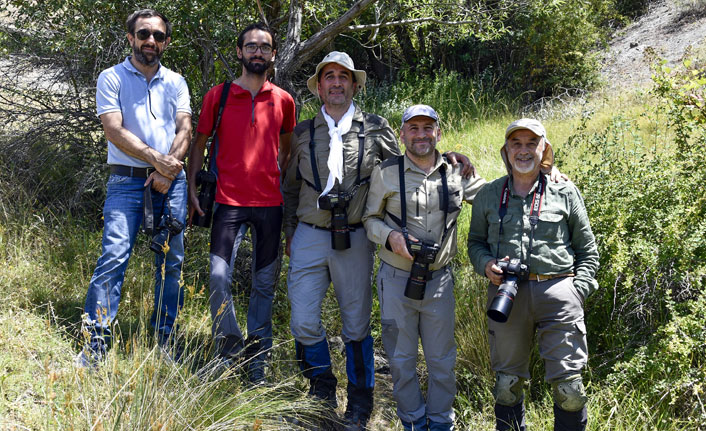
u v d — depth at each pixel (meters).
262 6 5.40
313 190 3.63
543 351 3.25
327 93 3.59
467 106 10.85
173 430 2.72
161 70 3.70
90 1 4.85
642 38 12.53
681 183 4.16
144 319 3.96
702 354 3.65
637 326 4.04
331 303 4.83
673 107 4.54
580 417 3.23
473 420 3.75
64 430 2.54
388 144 3.69
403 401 3.49
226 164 3.67
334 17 6.66
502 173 6.55
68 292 4.24
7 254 4.50
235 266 5.00
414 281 3.28
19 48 5.40
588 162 4.58
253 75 3.65
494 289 3.33
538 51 11.88
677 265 3.95
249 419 3.10
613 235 3.99
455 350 3.51
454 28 6.57
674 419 3.50
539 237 3.20
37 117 5.55
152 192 3.67
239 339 3.64
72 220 5.14
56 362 3.32
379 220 3.45
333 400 3.79
